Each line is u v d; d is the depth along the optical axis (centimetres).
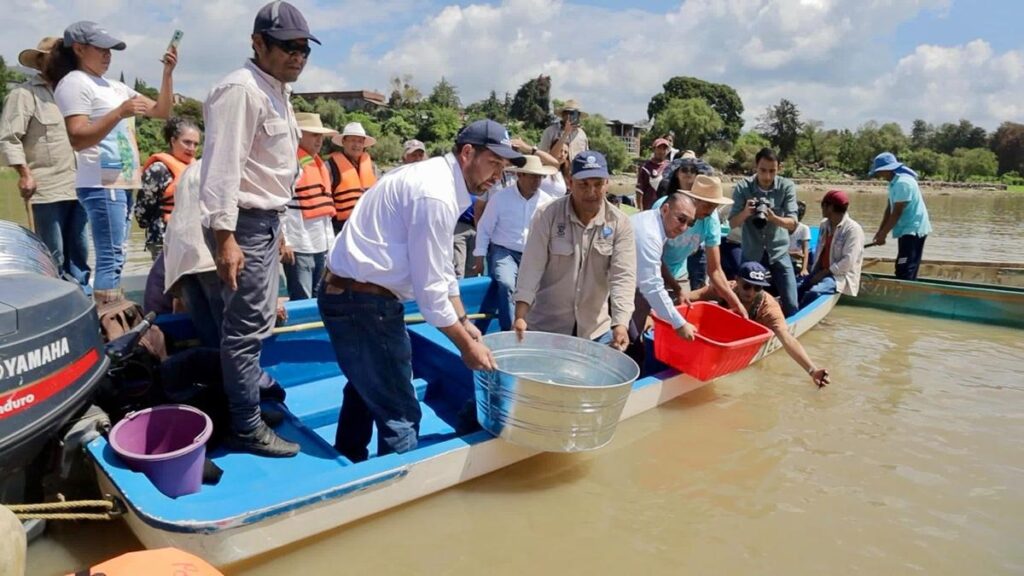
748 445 385
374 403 303
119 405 300
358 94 6775
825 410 443
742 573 271
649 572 269
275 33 258
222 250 254
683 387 442
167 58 402
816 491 337
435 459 302
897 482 348
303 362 417
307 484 267
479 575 263
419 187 264
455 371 413
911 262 806
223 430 315
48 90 416
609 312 423
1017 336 671
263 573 258
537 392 301
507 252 503
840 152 7031
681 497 327
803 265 748
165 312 377
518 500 317
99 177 411
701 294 534
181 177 321
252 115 256
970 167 6975
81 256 451
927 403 463
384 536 284
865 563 279
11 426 218
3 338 215
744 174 6397
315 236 510
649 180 763
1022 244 1448
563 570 269
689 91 8275
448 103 7406
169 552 190
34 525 258
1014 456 382
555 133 674
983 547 293
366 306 283
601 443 321
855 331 677
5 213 1132
